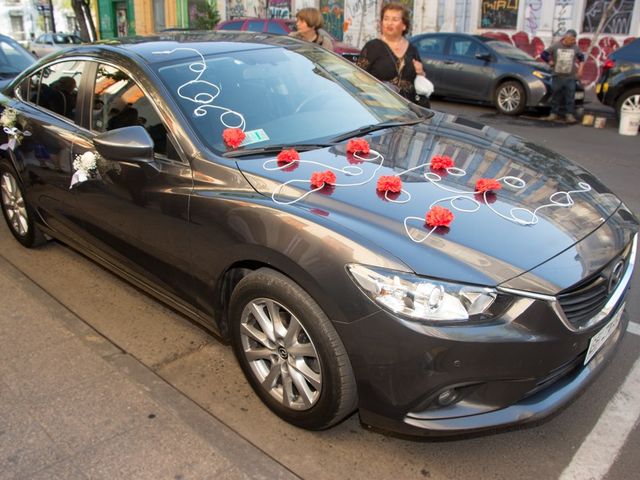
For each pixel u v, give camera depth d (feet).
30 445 9.00
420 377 7.63
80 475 8.43
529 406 8.01
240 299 9.30
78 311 12.87
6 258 15.52
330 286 7.97
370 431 9.28
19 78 15.49
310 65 12.98
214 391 10.27
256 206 9.00
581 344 8.09
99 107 12.21
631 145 29.78
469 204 8.87
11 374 10.71
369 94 13.03
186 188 10.00
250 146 10.39
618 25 48.91
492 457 8.79
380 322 7.66
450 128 12.17
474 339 7.39
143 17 88.94
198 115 10.62
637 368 10.79
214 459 8.73
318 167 9.77
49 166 13.30
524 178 9.90
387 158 10.27
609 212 9.51
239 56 12.30
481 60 39.83
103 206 11.82
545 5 51.62
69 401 9.98
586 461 8.69
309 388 8.86
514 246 8.05
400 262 7.69
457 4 55.83
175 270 10.62
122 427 9.37
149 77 11.10
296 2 66.85
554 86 36.50
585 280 7.96
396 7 17.72
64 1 120.37
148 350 11.46
